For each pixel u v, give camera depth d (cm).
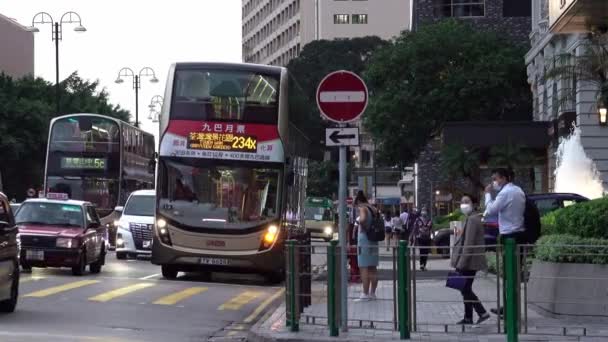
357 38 10894
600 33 2250
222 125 2580
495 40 6178
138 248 3516
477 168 5269
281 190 2573
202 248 2542
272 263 2544
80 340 1352
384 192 10700
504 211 1531
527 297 1378
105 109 8844
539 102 5478
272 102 2591
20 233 2519
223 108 2584
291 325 1460
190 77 2603
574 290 1402
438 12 7181
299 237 1912
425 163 7119
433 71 6078
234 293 2247
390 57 6144
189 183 2569
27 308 1759
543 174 5175
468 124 5141
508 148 5028
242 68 2608
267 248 2541
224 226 2541
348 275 1494
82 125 4194
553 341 1320
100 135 4197
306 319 1508
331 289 1409
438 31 6084
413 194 8575
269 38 14650
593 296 1398
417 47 6041
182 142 2578
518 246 1355
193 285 2412
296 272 1465
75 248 2530
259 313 1844
